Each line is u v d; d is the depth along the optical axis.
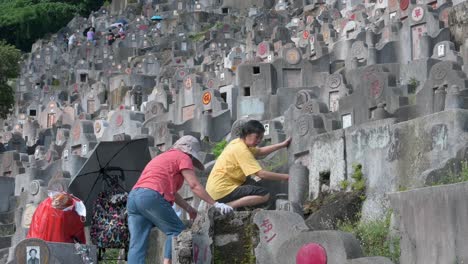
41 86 76.81
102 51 82.62
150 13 91.81
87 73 76.12
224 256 12.30
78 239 13.98
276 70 42.31
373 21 51.38
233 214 12.41
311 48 47.53
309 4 76.94
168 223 11.82
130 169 14.38
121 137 40.03
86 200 14.45
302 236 11.49
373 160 18.30
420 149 17.06
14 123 64.19
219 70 51.81
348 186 18.77
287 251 11.62
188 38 79.19
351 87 36.97
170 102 46.81
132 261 11.73
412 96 30.53
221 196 13.09
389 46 41.03
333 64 43.25
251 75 42.25
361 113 30.81
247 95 42.22
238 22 80.75
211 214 12.29
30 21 106.06
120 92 61.59
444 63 29.55
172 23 85.56
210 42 73.00
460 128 16.36
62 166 39.94
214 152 33.47
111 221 13.84
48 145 53.97
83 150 43.06
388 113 28.73
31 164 44.06
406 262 13.59
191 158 12.25
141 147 14.24
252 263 12.22
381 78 30.75
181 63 69.00
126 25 88.69
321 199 19.22
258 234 12.31
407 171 17.25
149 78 64.50
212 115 41.03
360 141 18.77
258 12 81.69
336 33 51.41
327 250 11.21
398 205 13.95
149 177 11.88
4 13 107.69
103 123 43.88
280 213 12.16
